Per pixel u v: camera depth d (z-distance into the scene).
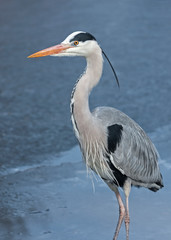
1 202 9.91
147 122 13.94
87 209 9.55
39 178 10.95
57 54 8.22
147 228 8.77
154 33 22.64
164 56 19.59
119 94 15.98
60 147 12.59
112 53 20.00
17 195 10.20
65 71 18.31
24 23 24.39
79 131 8.31
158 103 15.24
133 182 8.94
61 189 10.41
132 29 23.23
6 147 12.52
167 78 17.30
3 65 18.92
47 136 13.16
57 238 8.56
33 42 21.30
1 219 9.25
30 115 14.49
